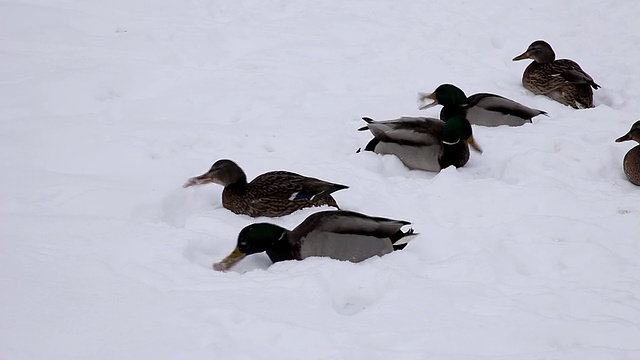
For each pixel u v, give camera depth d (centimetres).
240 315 638
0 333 610
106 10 1584
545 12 1652
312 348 597
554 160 1021
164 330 617
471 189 937
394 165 1049
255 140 1086
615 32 1548
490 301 668
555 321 637
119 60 1348
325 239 755
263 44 1467
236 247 762
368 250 761
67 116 1145
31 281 689
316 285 688
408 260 750
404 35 1521
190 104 1215
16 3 1571
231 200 896
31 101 1194
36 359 580
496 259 768
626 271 753
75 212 855
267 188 884
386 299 671
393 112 1219
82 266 722
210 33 1490
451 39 1509
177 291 680
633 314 658
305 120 1169
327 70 1359
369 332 620
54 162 992
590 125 1147
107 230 797
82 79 1260
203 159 1018
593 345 610
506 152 1070
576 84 1262
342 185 922
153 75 1306
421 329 626
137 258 745
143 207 885
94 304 654
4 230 788
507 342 609
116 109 1185
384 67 1377
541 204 902
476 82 1330
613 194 943
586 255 774
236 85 1280
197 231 821
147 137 1075
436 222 874
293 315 640
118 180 942
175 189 932
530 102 1277
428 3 1683
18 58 1345
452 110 1177
